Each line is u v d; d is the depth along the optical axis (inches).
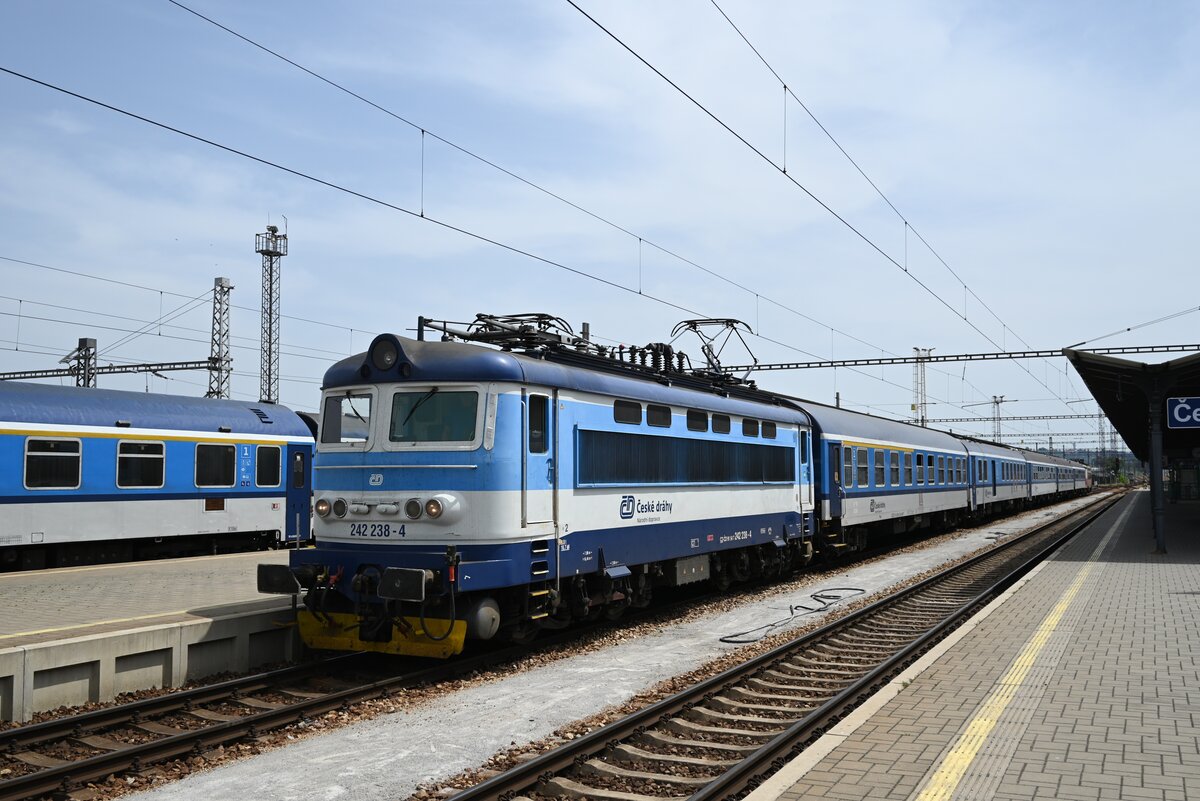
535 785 269.3
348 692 366.6
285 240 1674.5
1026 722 291.0
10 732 302.2
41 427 695.7
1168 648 408.2
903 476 1070.4
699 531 587.5
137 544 788.0
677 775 283.3
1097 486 4911.4
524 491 423.8
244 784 274.8
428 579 394.3
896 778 239.5
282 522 891.4
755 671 410.6
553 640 483.2
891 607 611.5
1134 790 229.6
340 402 445.7
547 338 488.7
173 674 393.7
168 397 819.4
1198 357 834.8
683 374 615.2
